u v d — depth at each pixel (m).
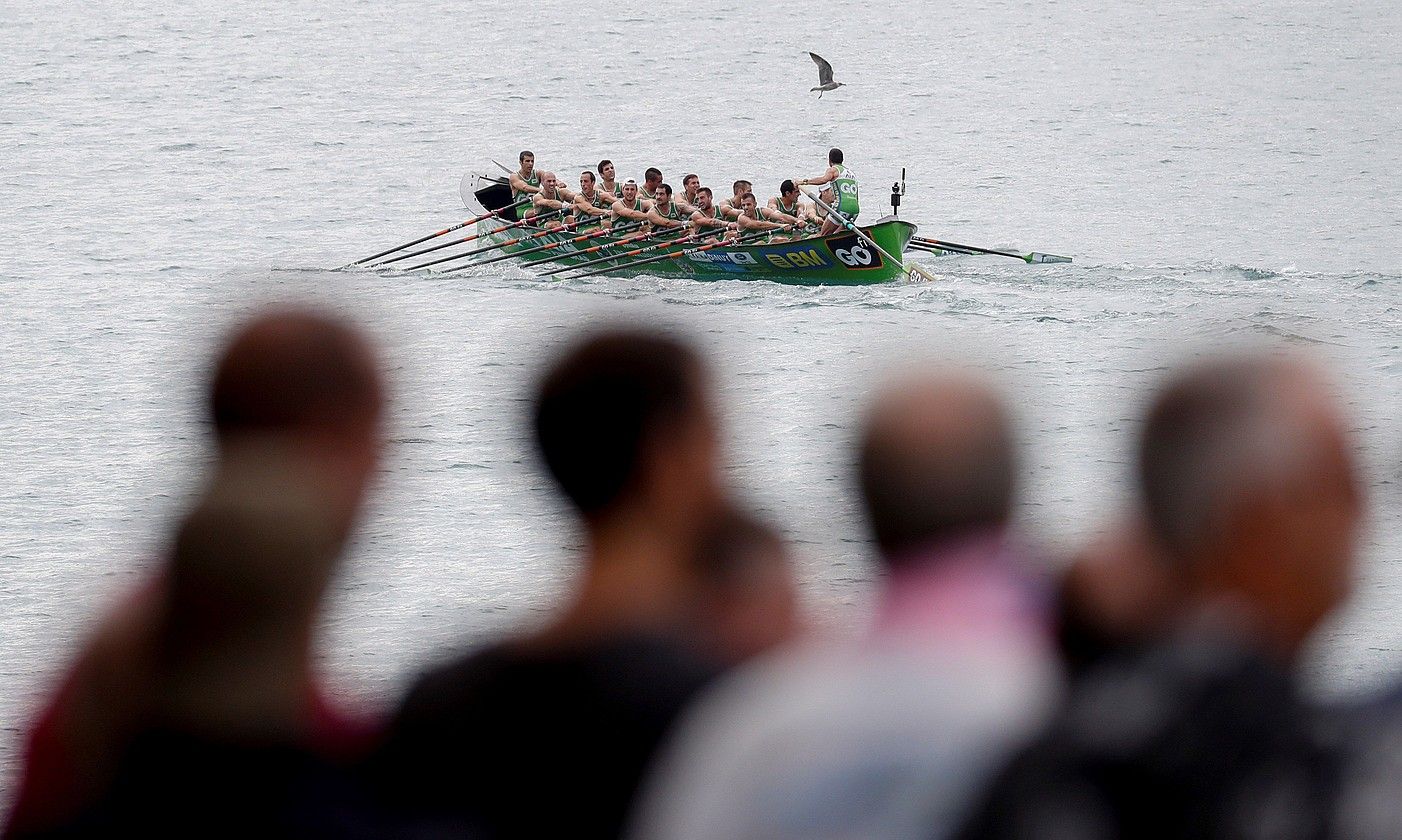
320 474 12.41
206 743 11.84
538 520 63.88
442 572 58.34
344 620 53.62
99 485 70.69
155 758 11.90
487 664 12.85
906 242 112.50
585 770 12.30
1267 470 9.84
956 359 12.10
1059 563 12.58
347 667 49.78
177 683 11.82
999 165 198.75
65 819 12.30
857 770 10.57
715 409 13.31
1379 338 93.88
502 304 110.81
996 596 11.10
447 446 75.69
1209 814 9.32
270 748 12.00
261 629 11.82
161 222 158.25
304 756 12.24
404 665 49.94
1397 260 126.56
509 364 94.31
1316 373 10.26
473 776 12.60
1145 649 10.09
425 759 12.73
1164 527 10.17
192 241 147.50
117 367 94.44
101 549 62.28
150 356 97.44
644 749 12.23
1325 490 9.95
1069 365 89.56
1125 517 11.41
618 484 12.90
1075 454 73.00
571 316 105.94
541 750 12.41
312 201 174.75
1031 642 11.47
